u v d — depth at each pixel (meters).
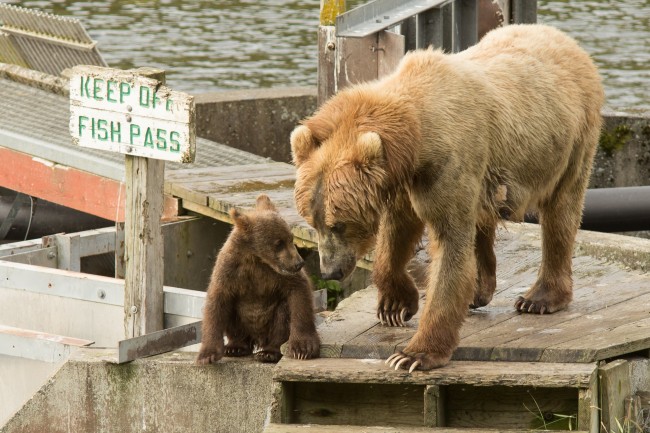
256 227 10.51
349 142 9.35
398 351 10.21
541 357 9.96
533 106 10.69
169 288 12.72
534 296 11.34
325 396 10.24
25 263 14.60
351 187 9.17
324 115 9.68
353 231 9.38
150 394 11.52
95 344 13.12
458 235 9.91
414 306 11.07
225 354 11.44
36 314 13.48
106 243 15.48
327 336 10.72
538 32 11.59
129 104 11.73
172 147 11.48
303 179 9.42
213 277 10.95
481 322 11.00
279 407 10.05
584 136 11.41
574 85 11.27
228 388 11.20
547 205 11.35
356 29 15.16
